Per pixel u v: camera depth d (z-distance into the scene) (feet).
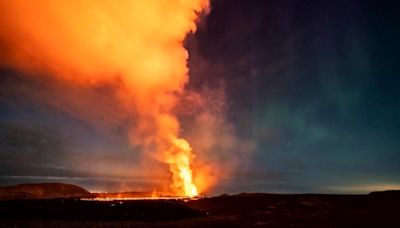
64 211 105.70
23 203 112.68
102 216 103.55
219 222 99.45
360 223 95.76
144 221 101.14
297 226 92.43
